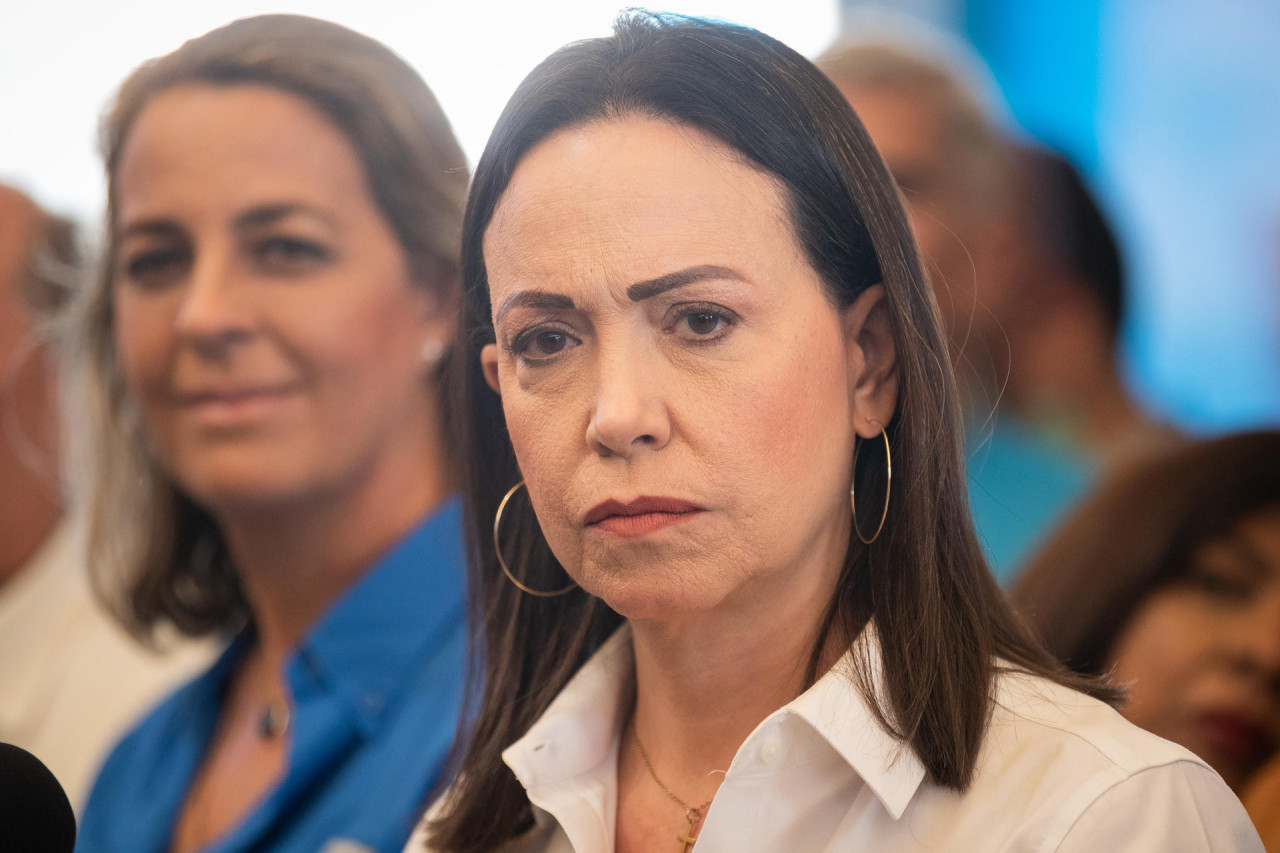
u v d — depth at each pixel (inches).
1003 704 120.2
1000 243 257.1
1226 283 323.0
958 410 125.6
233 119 187.8
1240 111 321.4
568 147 116.9
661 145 114.4
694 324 113.5
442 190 199.3
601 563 114.4
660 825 131.2
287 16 198.1
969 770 115.7
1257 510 173.9
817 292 117.9
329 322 187.8
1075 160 278.4
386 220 194.5
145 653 239.6
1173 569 176.2
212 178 186.2
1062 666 129.5
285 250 188.2
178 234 188.9
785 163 116.4
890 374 125.1
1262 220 319.3
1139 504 179.2
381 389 194.7
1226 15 320.5
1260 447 176.4
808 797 120.2
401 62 202.2
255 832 186.5
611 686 140.8
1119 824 107.8
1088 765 111.7
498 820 141.6
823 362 116.8
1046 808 110.7
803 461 114.7
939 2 340.2
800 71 121.3
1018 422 263.4
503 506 140.6
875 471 126.8
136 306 191.9
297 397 188.2
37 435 275.1
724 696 127.6
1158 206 328.2
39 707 265.7
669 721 132.3
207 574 224.8
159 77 193.3
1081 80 333.4
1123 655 176.2
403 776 182.4
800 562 121.6
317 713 191.2
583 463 114.0
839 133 120.8
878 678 120.7
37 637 272.4
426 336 201.2
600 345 113.9
